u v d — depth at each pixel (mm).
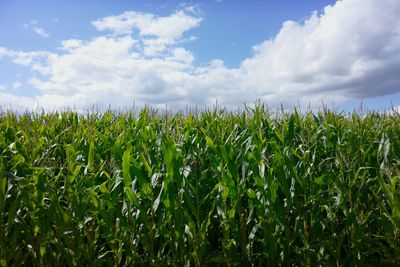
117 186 4441
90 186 4527
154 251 4621
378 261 4695
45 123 7930
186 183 4359
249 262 4320
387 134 5395
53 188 4770
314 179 4648
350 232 4469
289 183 4578
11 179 4332
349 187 4383
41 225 4137
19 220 4113
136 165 4223
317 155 5301
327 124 5625
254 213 4742
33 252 4172
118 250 4262
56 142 6598
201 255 4129
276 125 6117
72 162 4812
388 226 4203
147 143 5465
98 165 5383
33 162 5121
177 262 4188
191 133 6496
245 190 4398
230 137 5500
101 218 4543
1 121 8422
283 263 4277
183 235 4301
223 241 4258
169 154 4176
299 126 5656
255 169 4273
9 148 5328
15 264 4188
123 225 4160
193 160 4812
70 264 4195
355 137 5410
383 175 4855
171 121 7344
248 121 6996
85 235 4551
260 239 4449
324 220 4348
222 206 4293
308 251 4234
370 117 6770
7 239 4062
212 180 4910
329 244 4219
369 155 5156
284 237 4441
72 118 9172
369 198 4863
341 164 4551
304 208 4422
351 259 4488
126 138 5969
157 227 4230
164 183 4117
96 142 5922
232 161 4387
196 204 4500
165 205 4148
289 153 4785
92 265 4227
